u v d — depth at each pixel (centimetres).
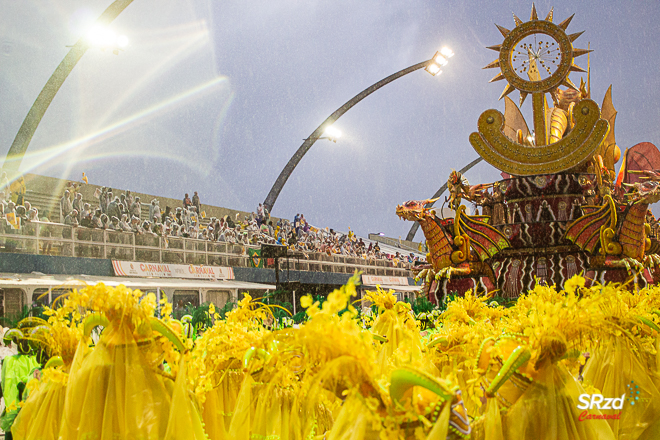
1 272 1934
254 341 589
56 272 2108
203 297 2652
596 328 504
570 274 2236
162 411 496
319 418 589
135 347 506
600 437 473
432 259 2436
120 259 2397
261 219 4000
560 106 2853
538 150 2341
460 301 836
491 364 505
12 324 746
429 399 361
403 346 436
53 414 533
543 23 2414
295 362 554
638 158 3216
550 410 461
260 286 2872
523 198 2361
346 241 4581
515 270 2305
